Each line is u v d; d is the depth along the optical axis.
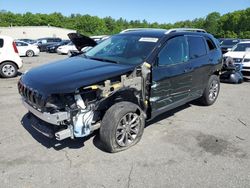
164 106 4.79
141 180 3.37
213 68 6.11
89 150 4.07
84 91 3.69
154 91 4.48
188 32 5.52
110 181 3.34
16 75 10.73
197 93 5.76
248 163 3.81
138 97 4.24
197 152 4.09
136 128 4.21
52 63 4.70
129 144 4.15
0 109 5.94
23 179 3.35
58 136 3.58
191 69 5.26
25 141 4.34
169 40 4.84
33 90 3.80
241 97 7.46
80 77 3.76
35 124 4.01
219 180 3.40
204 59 5.74
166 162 3.79
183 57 5.13
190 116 5.69
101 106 3.87
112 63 4.41
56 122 3.53
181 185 3.29
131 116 4.11
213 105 6.54
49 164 3.69
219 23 101.88
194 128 5.03
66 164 3.69
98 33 103.00
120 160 3.81
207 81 6.08
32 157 3.86
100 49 5.20
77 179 3.37
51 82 3.72
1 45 10.20
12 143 4.27
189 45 5.36
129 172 3.53
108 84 3.83
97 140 4.39
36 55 23.94
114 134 3.88
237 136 4.71
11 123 5.09
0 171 3.50
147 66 4.26
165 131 4.85
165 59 4.67
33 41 33.88
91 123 3.82
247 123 5.36
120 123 3.95
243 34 80.56
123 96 4.11
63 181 3.32
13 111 5.81
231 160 3.88
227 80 9.55
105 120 3.85
